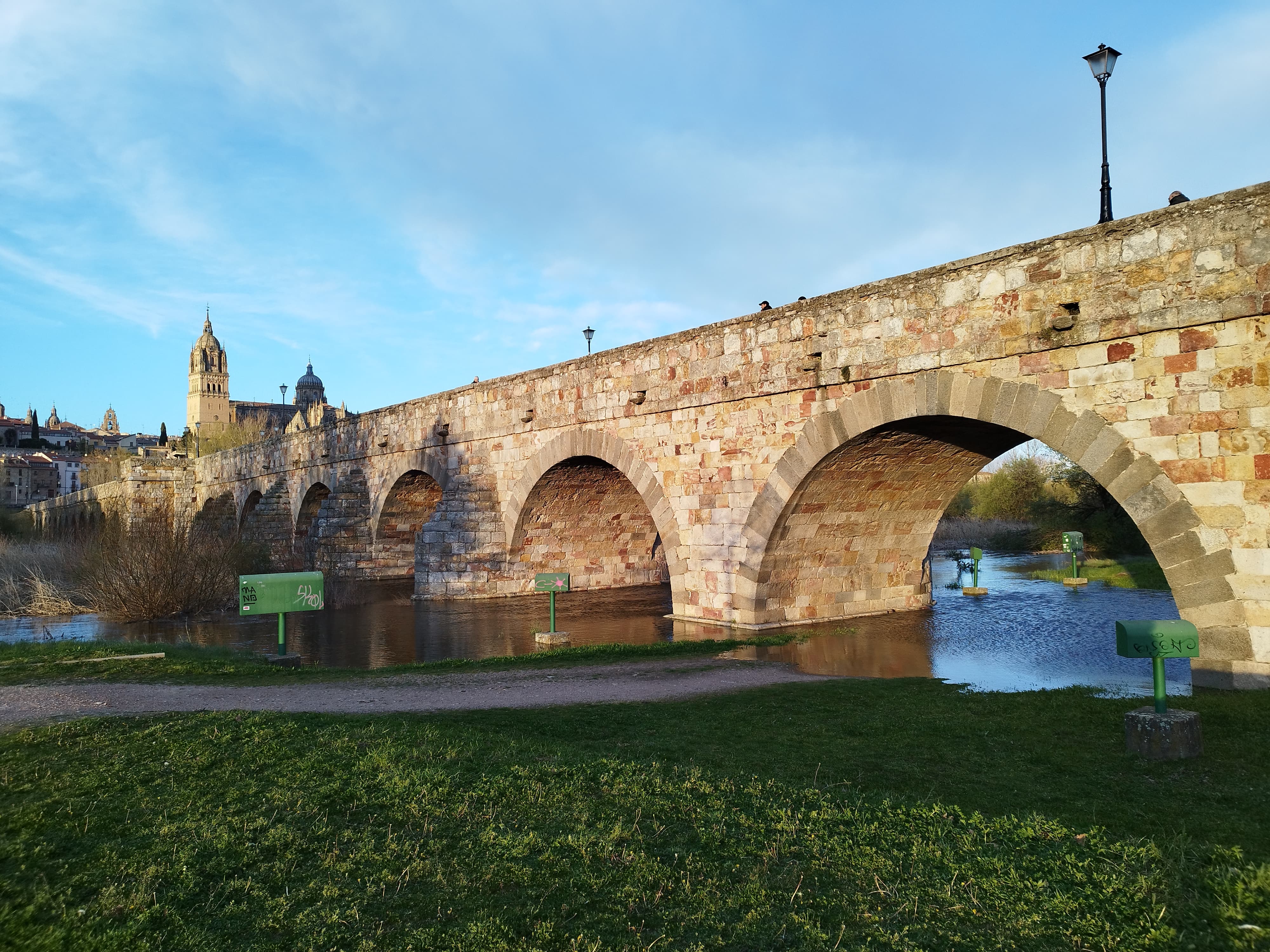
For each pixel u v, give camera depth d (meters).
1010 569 37.97
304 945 5.40
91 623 28.81
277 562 47.47
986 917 5.52
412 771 8.51
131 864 6.56
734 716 11.66
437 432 34.81
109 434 196.75
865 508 21.52
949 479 21.81
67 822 7.41
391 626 25.31
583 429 26.52
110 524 41.03
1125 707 11.12
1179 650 9.25
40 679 15.13
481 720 11.39
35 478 135.62
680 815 7.40
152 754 9.28
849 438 18.03
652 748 9.79
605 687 14.05
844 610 22.92
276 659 17.59
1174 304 12.93
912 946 5.19
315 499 48.38
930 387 16.39
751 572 20.66
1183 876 5.87
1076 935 5.27
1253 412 12.11
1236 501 12.22
